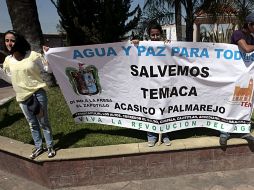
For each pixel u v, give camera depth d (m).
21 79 2.44
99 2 6.84
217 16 6.87
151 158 2.60
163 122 2.70
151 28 2.76
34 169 2.60
